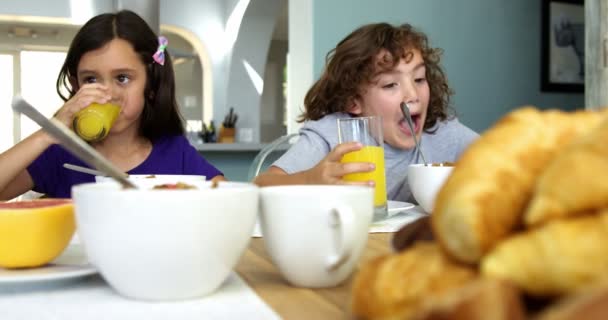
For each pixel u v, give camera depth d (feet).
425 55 4.49
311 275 1.35
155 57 4.20
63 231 1.52
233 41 15.99
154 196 1.13
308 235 1.31
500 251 0.74
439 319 0.66
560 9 9.93
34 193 3.99
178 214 1.14
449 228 0.82
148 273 1.18
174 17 16.26
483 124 9.52
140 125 4.47
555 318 0.58
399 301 0.85
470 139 4.67
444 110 4.85
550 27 9.87
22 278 1.31
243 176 10.21
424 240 1.13
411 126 3.68
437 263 0.86
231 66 15.79
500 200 0.79
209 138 13.93
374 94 4.17
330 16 8.36
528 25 9.75
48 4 14.24
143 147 4.52
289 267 1.36
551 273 0.69
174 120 4.59
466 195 0.79
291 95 9.14
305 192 1.34
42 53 18.06
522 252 0.71
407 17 8.82
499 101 9.62
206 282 1.23
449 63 9.20
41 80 18.13
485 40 9.43
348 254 1.30
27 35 16.57
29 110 1.14
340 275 1.36
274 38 25.72
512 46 9.64
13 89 17.80
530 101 9.86
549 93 9.98
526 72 9.78
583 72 10.20
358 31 4.39
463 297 0.65
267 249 1.41
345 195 1.31
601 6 7.38
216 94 16.89
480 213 0.78
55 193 4.24
